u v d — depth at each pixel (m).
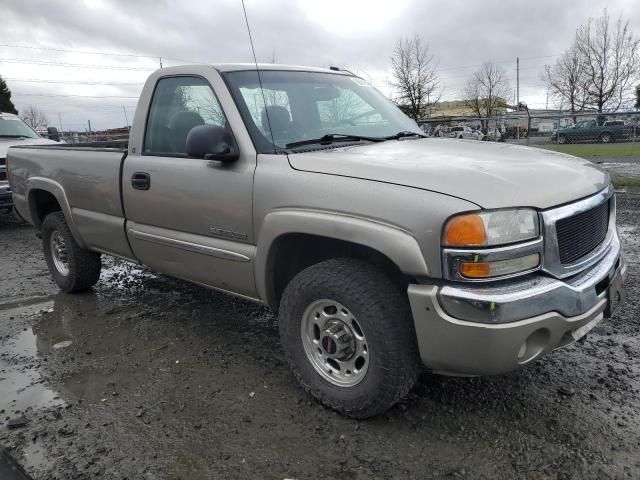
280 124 3.36
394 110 4.27
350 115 3.85
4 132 10.00
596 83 39.12
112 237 4.27
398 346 2.60
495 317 2.32
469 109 55.72
